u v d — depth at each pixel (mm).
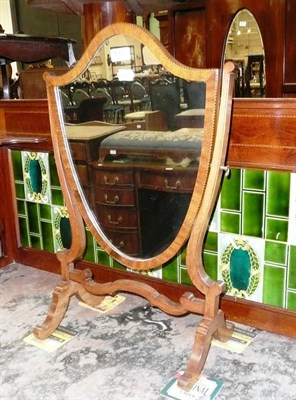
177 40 4207
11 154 2631
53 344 1956
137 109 1679
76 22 7191
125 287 1909
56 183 2473
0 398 1626
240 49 3518
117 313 2215
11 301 2357
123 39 1604
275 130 1747
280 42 3352
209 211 1613
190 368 1663
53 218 2564
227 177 1907
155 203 1750
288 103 1684
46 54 3062
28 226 2711
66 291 2043
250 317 2016
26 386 1688
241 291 2018
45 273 2684
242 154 1850
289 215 1799
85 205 1933
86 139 1834
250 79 3523
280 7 3285
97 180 1861
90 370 1773
